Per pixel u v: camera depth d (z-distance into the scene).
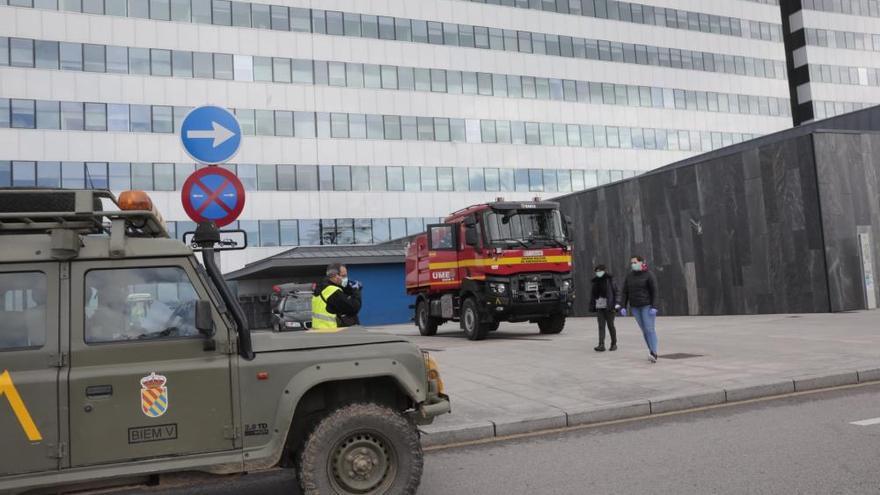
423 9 49.53
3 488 3.95
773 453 5.69
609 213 28.27
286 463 4.96
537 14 53.25
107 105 40.44
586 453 6.11
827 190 19.62
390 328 28.83
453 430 6.83
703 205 23.50
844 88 66.25
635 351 12.55
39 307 4.21
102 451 4.14
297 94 45.44
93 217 4.41
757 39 61.78
